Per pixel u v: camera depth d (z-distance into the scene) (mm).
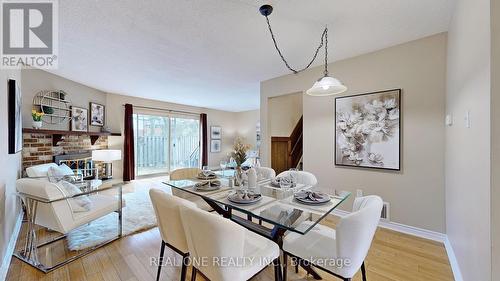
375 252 2107
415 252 2104
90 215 2145
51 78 3607
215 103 6629
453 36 1918
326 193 1889
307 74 3381
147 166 5953
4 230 1938
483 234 1174
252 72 3527
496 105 1056
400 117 2498
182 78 3883
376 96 2660
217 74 3646
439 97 2264
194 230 1215
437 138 2281
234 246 1130
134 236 2445
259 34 2287
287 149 5039
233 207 1618
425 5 1811
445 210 2260
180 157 6770
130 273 1801
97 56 2854
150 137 6023
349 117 2889
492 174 1062
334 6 1816
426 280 1704
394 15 1948
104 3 1756
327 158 3127
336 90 2139
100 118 4809
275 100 4906
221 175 2789
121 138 5309
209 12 1890
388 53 2584
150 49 2648
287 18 1989
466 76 1488
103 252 2111
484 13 1151
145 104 5840
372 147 2699
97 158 4273
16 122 2311
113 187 2387
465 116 1513
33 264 1884
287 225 1328
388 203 2607
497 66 1052
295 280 1721
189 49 2654
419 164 2396
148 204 3545
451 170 1994
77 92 4195
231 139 8336
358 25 2115
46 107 3484
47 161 3518
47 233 2477
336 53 2768
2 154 1956
